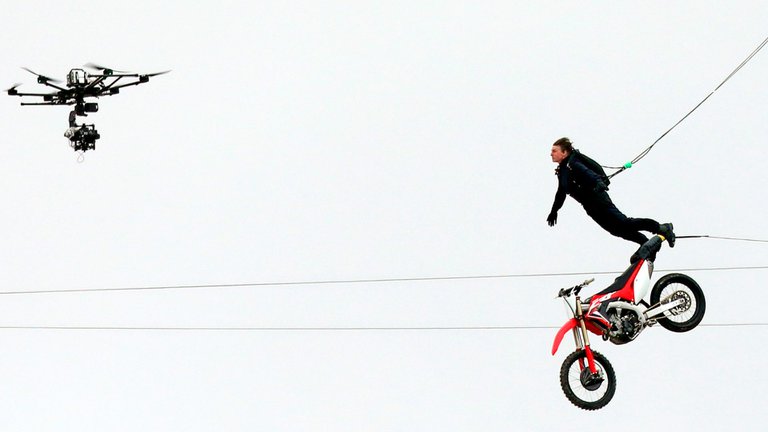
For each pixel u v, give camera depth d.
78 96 44.09
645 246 32.62
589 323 31.70
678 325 33.00
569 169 32.91
